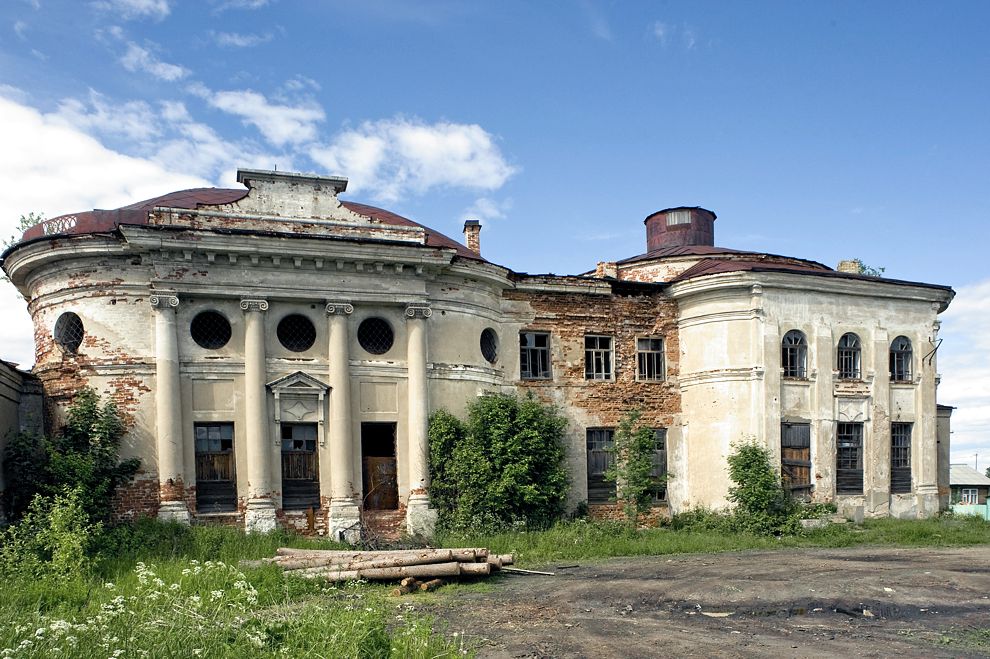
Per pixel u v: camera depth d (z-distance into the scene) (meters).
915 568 17.06
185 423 20.02
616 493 25.83
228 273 20.42
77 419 19.11
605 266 30.55
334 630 9.29
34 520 16.30
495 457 22.19
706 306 26.25
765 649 10.88
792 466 25.59
